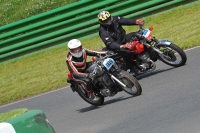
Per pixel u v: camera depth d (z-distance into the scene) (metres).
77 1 56.38
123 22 34.09
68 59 30.47
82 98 31.16
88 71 30.33
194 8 50.28
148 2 51.34
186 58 32.47
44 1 60.31
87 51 30.98
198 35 40.81
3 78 48.25
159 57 33.03
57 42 52.22
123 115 26.75
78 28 51.72
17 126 13.91
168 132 21.98
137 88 29.17
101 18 33.50
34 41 52.38
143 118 25.05
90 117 28.52
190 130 21.50
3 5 62.03
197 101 25.08
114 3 52.22
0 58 52.91
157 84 30.77
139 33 32.97
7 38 53.53
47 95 37.78
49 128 14.83
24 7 60.66
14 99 39.94
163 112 24.98
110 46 33.06
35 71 47.03
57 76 42.31
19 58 52.53
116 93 30.36
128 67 33.38
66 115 30.67
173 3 51.38
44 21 52.78
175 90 28.17
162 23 49.22
